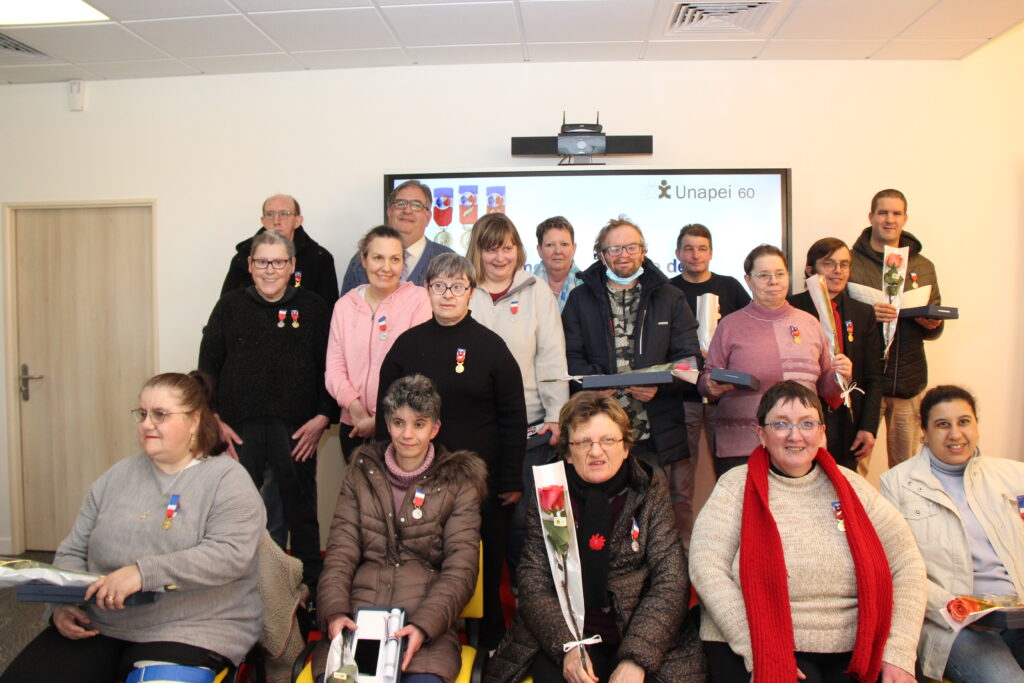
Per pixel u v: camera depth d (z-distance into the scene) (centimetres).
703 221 374
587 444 188
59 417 416
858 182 384
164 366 405
